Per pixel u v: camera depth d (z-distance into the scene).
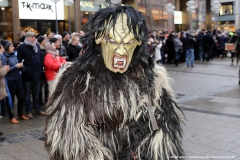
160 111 1.44
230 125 4.81
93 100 1.36
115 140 1.43
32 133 4.71
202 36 14.88
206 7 24.78
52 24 12.85
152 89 1.45
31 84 5.64
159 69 1.55
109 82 1.39
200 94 7.39
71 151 1.31
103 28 1.36
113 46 1.33
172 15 20.69
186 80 9.54
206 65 13.41
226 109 5.85
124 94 1.40
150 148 1.41
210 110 5.80
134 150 1.42
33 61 5.47
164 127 1.42
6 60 5.18
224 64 13.62
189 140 4.16
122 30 1.34
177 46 13.16
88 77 1.38
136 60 1.47
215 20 24.19
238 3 32.84
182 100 6.72
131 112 1.40
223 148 3.86
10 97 5.24
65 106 1.34
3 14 11.08
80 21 13.38
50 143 1.39
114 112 1.38
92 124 1.36
